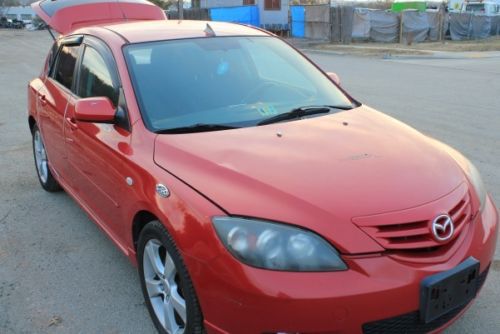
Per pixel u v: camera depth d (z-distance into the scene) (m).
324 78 4.19
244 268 2.29
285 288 2.23
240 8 31.70
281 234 2.31
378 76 15.12
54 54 5.20
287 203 2.41
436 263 2.38
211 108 3.41
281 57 4.14
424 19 33.03
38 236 4.46
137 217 3.05
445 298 2.40
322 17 31.84
